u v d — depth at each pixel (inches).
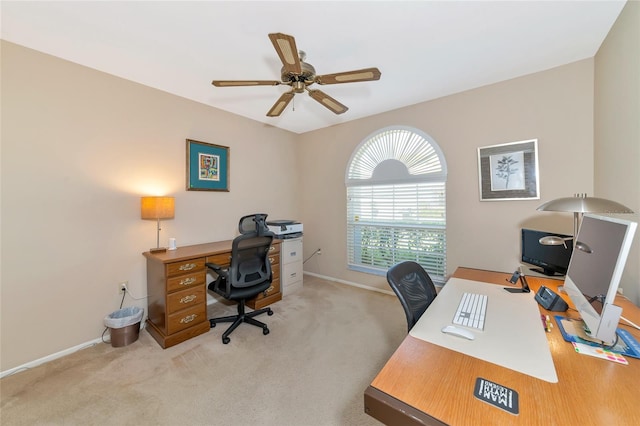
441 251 116.4
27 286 74.2
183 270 87.7
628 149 59.6
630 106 58.4
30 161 74.5
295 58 56.1
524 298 58.9
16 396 62.1
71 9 59.9
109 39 71.4
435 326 45.3
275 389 64.7
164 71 88.8
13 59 71.9
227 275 86.5
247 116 135.6
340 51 77.9
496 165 99.7
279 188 156.0
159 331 86.7
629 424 24.7
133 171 95.3
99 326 87.2
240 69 88.1
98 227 87.3
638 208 55.3
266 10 60.5
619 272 34.7
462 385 30.4
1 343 70.4
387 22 65.2
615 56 66.1
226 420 55.7
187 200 111.9
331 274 155.3
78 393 63.1
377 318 103.6
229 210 129.0
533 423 24.9
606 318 36.5
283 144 158.7
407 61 84.0
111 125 89.9
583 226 49.4
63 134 80.0
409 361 35.3
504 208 99.5
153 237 100.7
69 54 78.1
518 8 61.1
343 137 146.6
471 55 80.9
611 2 59.6
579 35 71.4
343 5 59.2
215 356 78.4
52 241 78.4
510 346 38.8
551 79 88.7
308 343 85.4
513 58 82.8
